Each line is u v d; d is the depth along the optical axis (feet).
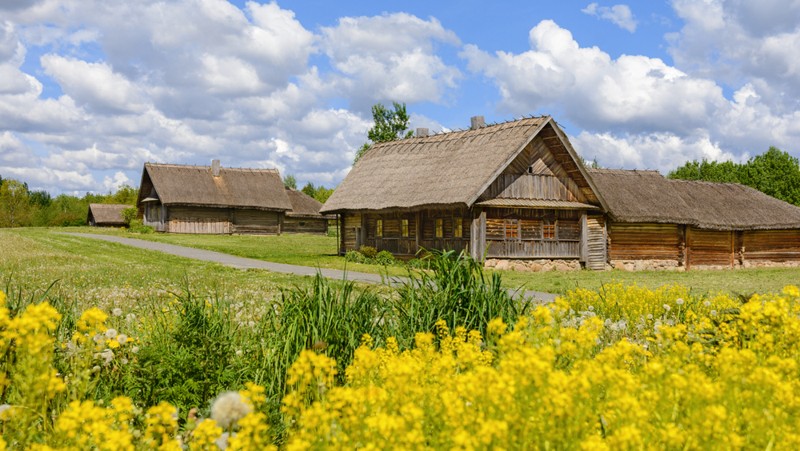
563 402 12.38
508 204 107.86
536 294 65.72
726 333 23.75
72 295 49.78
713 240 132.16
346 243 136.77
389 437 12.11
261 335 26.76
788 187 257.14
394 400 13.75
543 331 17.74
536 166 113.19
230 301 45.11
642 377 15.39
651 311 41.57
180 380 20.94
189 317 24.22
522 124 111.55
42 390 14.67
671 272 112.47
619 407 13.19
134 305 43.96
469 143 117.39
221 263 103.30
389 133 198.90
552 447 12.63
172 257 114.62
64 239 152.35
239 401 14.88
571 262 115.75
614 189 123.54
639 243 124.26
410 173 122.52
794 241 141.90
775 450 13.07
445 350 19.26
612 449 11.79
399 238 123.85
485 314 28.73
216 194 208.03
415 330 27.48
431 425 13.76
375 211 123.54
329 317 25.14
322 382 15.61
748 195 143.64
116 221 267.80
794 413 14.20
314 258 122.62
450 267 30.40
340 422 13.05
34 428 14.80
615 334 33.19
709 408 12.75
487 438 11.49
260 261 111.55
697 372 14.94
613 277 94.12
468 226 109.50
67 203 386.52
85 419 12.69
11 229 201.57
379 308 28.76
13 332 14.90
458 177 109.81
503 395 12.48
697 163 281.33
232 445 12.14
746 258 136.36
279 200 215.72
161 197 199.00
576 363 15.23
